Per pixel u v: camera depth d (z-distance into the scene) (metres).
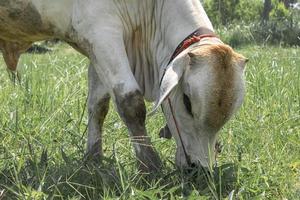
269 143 5.81
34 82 7.56
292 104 7.05
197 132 4.56
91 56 5.08
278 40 21.39
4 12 5.38
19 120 6.16
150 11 5.16
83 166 4.98
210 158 4.54
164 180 4.77
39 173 4.76
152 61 5.21
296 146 5.87
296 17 24.52
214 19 28.95
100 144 5.68
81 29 5.07
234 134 5.98
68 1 5.14
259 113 6.72
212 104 4.30
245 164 5.21
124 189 4.42
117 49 4.96
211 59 4.33
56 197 4.54
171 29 4.96
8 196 4.65
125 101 4.89
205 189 4.52
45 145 5.55
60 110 6.64
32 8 5.28
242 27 23.12
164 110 4.83
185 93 4.48
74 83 8.10
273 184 4.91
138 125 4.95
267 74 8.39
